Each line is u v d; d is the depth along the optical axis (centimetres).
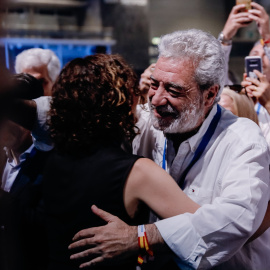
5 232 66
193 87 118
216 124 130
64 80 109
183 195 108
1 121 42
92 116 105
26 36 476
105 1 498
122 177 102
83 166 105
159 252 107
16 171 139
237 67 429
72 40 503
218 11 465
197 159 130
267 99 190
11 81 42
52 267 110
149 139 151
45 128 141
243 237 110
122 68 114
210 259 109
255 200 111
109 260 102
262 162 119
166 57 119
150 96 125
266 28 240
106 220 102
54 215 109
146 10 489
